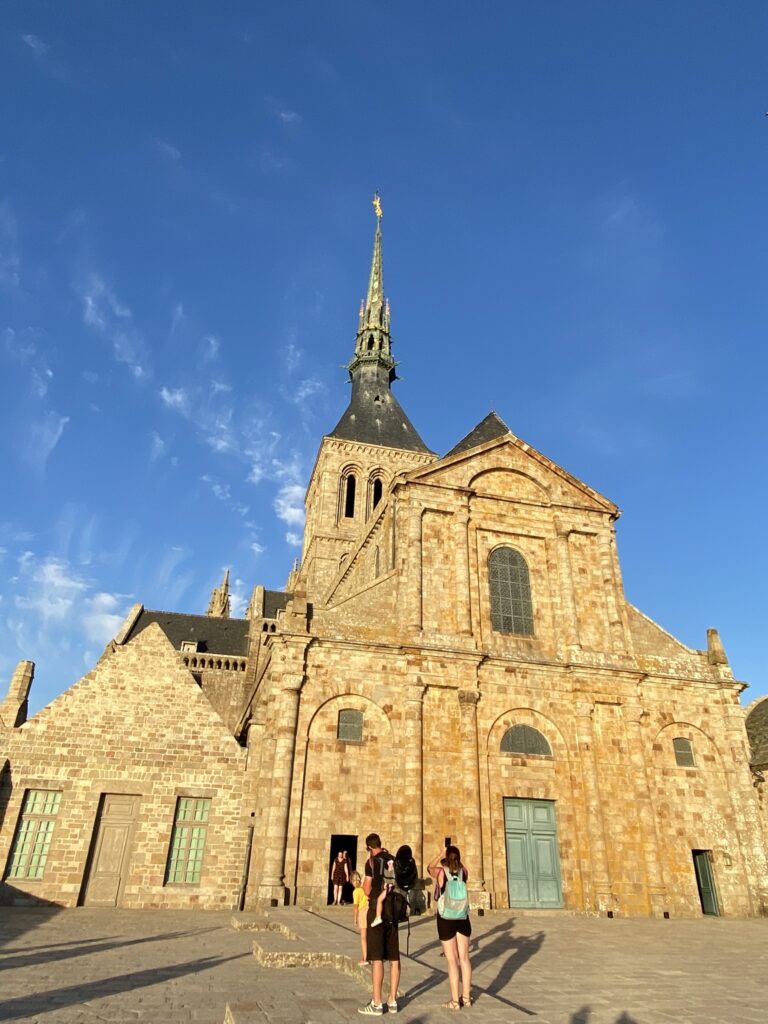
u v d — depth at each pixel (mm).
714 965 15672
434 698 29281
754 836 30344
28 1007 9992
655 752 31234
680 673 33125
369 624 30266
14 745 28859
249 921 20828
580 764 29891
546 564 34406
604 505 36031
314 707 27891
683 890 28891
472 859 26734
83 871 27500
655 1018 10367
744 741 32156
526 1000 11305
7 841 27578
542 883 27797
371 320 85625
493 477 35344
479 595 32531
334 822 26328
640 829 29344
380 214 94562
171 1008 10148
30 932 19141
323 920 20312
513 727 30000
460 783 28031
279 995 11055
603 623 33812
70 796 28594
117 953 15539
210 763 30125
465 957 10859
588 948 17922
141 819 28766
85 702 30047
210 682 54438
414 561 31750
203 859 28625
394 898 10602
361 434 74250
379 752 27875
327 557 67062
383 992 11391
